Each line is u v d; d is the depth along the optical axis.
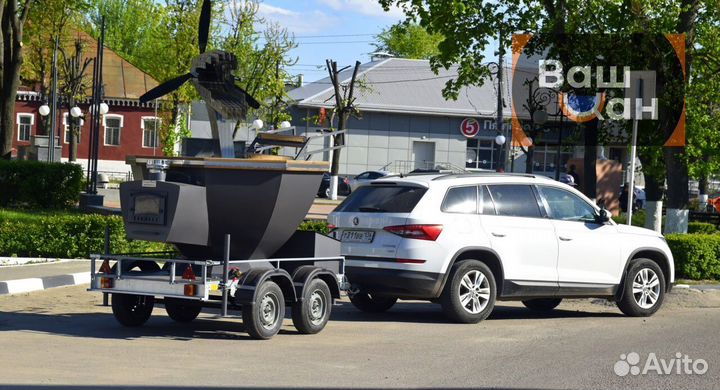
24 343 9.59
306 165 10.62
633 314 13.54
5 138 30.19
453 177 12.48
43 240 18.17
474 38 23.78
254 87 48.66
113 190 35.59
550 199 13.09
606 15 21.84
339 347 10.01
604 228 13.40
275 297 10.41
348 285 11.55
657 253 13.95
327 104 60.62
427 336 11.02
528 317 13.34
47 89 51.00
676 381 8.51
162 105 49.06
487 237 12.31
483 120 62.94
